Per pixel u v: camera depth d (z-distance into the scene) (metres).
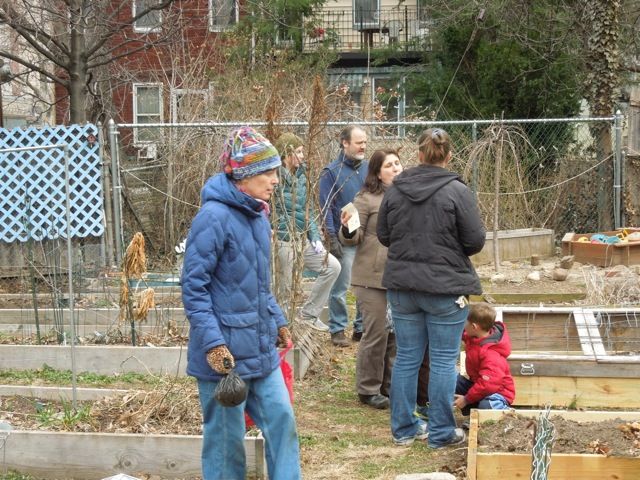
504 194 13.85
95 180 12.74
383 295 6.86
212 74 17.78
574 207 14.73
